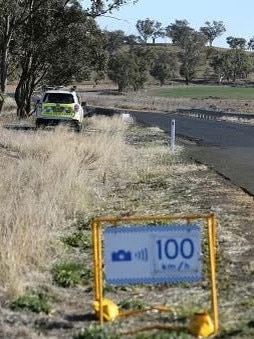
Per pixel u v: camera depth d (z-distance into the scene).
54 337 10.70
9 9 50.50
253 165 33.50
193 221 18.61
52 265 14.56
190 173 30.55
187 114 90.50
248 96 167.38
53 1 56.91
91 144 34.50
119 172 29.98
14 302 12.04
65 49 62.66
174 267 10.48
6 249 13.88
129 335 10.55
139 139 47.66
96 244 10.95
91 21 62.91
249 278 13.76
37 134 39.91
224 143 45.59
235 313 11.60
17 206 18.70
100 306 11.04
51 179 23.73
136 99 143.75
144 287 13.24
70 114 48.53
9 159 30.55
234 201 23.17
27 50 58.00
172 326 10.88
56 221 18.67
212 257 10.84
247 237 17.44
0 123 51.16
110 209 21.91
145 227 10.49
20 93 62.78
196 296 12.62
